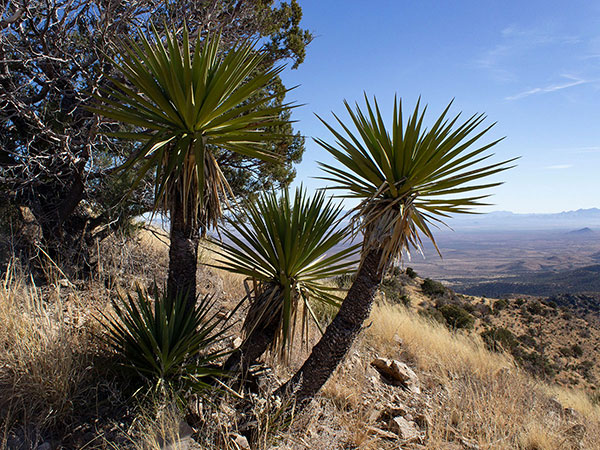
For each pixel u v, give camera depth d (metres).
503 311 45.75
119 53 2.97
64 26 5.31
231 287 6.61
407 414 3.62
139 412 2.54
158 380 2.60
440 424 3.50
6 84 5.14
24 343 2.68
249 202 3.40
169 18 5.66
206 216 3.24
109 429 2.43
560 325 44.38
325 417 3.25
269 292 3.14
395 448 3.04
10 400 2.32
